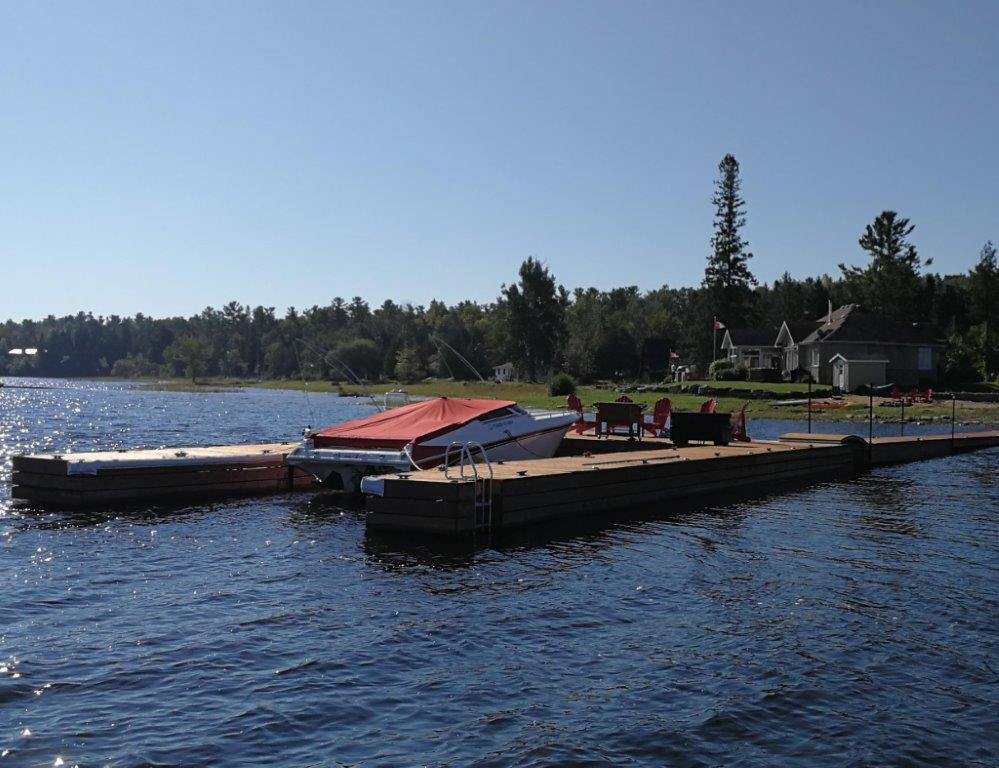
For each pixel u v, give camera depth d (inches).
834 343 2763.3
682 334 4719.5
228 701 340.5
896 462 1189.7
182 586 504.7
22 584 506.0
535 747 304.0
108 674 366.0
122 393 4987.7
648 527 689.6
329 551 596.4
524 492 671.1
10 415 2586.1
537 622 438.9
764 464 946.7
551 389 2878.9
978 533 670.5
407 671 372.8
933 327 2903.5
